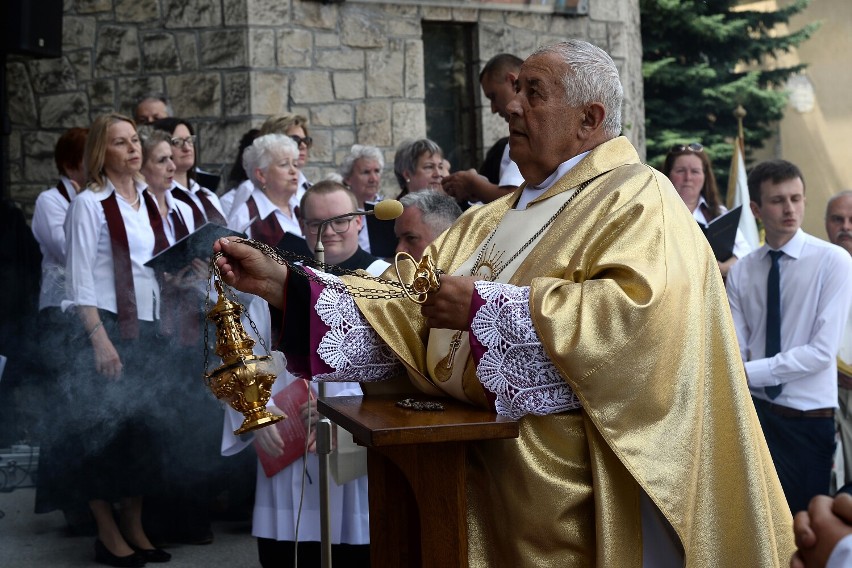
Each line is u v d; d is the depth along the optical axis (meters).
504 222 2.52
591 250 2.24
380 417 2.10
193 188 5.75
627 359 2.09
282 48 8.10
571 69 2.42
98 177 4.82
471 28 8.98
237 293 4.32
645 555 2.24
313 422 3.92
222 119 8.04
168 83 8.10
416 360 2.47
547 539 2.22
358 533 3.88
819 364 4.46
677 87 14.95
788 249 4.63
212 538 5.09
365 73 8.40
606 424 2.12
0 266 5.48
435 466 2.13
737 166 7.62
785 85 19.52
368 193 5.94
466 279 2.21
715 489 2.26
